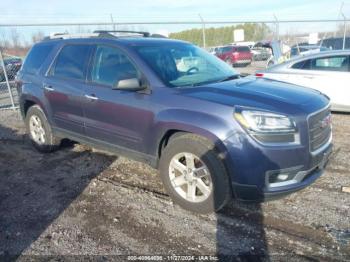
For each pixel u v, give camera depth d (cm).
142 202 389
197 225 340
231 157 319
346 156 512
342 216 345
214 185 336
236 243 310
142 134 389
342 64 757
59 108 497
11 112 980
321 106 352
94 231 337
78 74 463
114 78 417
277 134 312
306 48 1784
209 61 461
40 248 313
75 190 426
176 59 423
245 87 370
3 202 403
